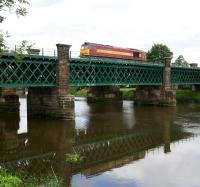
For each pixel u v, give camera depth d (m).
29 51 19.52
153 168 27.02
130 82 67.12
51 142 36.28
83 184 22.72
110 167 27.22
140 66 69.19
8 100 56.81
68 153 31.47
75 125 47.28
